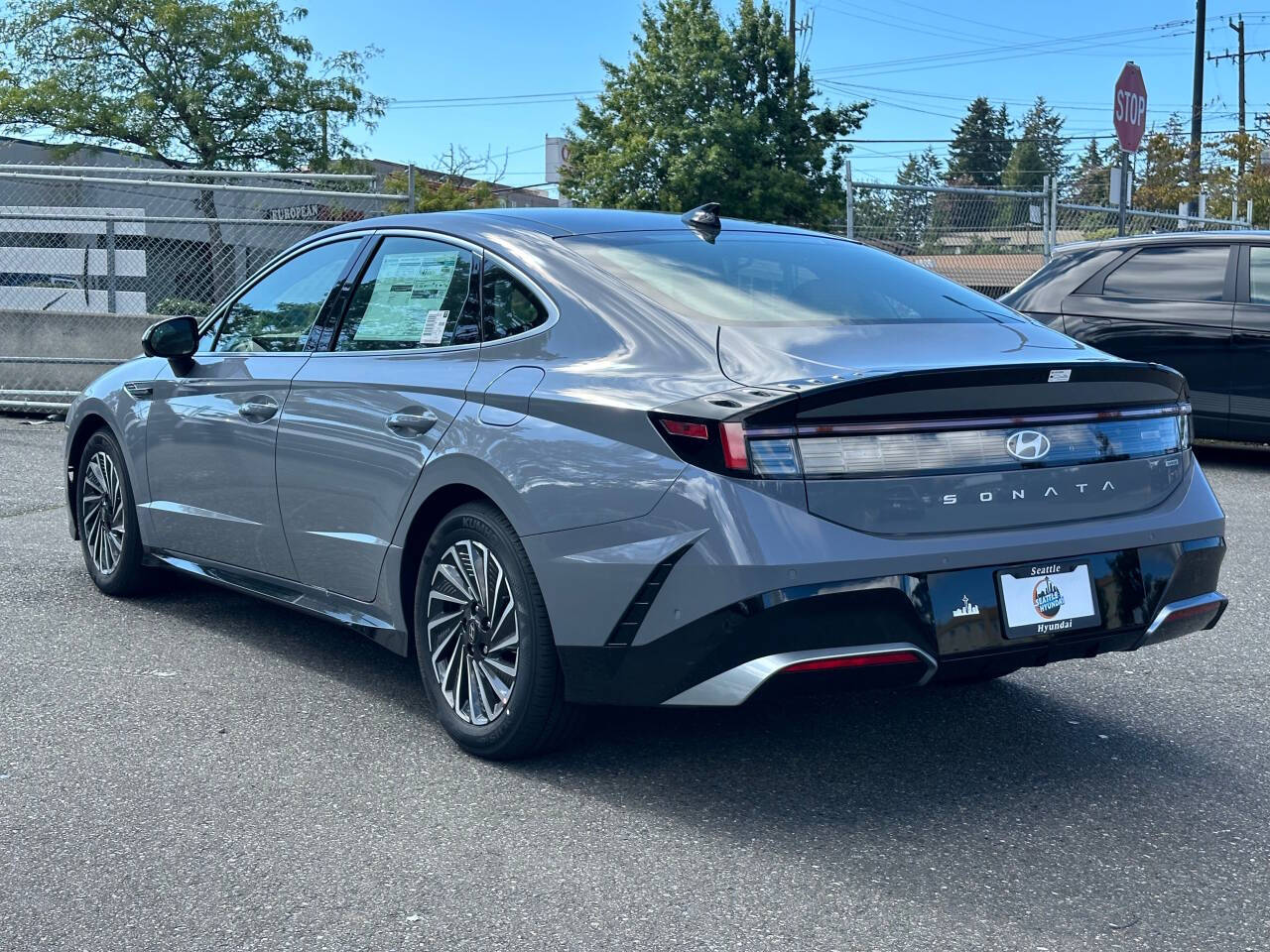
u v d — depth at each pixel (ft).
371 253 14.90
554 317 12.35
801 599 10.12
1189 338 30.89
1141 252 32.17
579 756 12.62
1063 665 16.05
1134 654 16.57
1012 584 10.85
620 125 131.34
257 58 120.67
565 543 11.19
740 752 12.80
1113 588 11.35
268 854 10.43
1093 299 32.22
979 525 10.79
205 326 17.21
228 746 12.87
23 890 9.79
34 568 20.51
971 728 13.64
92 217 38.88
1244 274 30.73
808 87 129.29
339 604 14.34
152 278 42.50
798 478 10.28
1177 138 129.39
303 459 14.39
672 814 11.27
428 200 101.86
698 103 128.47
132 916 9.37
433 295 13.76
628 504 10.78
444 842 10.68
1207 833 10.99
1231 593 19.79
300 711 13.94
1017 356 11.54
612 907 9.54
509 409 12.00
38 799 11.49
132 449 17.66
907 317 12.57
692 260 13.03
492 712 12.34
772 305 12.25
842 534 10.30
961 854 10.52
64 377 40.14
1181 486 12.11
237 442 15.46
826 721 13.76
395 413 13.17
